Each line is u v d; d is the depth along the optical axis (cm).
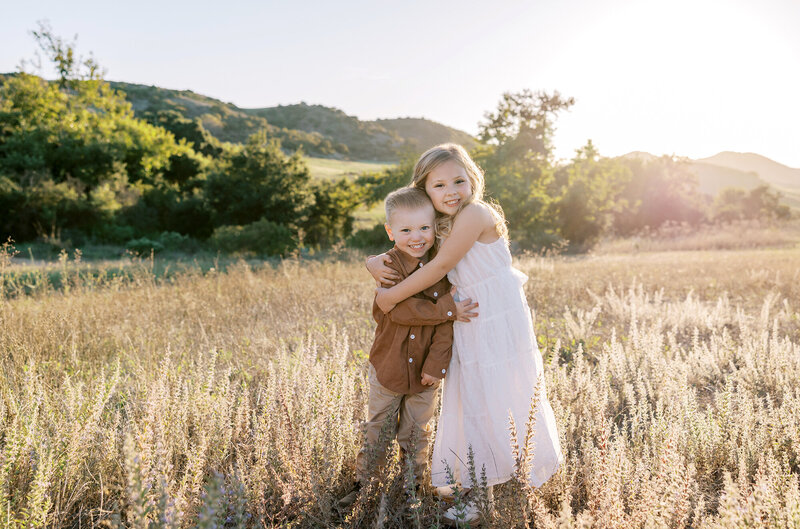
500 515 222
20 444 255
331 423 268
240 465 255
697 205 3853
